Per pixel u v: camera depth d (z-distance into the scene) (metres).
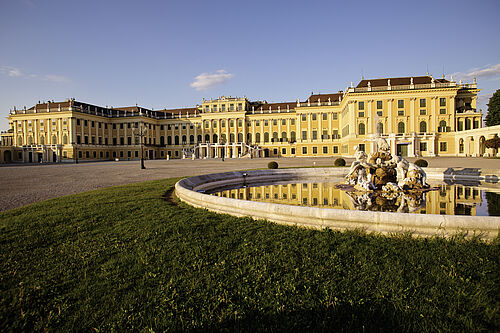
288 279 3.55
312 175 17.69
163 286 3.51
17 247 4.94
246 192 11.61
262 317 2.90
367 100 56.50
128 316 2.97
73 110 68.50
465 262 3.76
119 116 79.62
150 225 5.97
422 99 54.72
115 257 4.43
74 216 6.96
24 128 72.81
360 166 12.48
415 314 2.84
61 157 68.31
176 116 84.94
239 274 3.72
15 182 16.64
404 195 9.89
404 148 55.97
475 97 57.28
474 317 2.79
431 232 4.72
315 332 2.69
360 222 5.12
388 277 3.48
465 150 50.81
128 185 13.42
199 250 4.53
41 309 3.17
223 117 79.06
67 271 3.99
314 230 5.33
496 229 4.47
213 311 3.01
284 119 76.31
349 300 3.09
